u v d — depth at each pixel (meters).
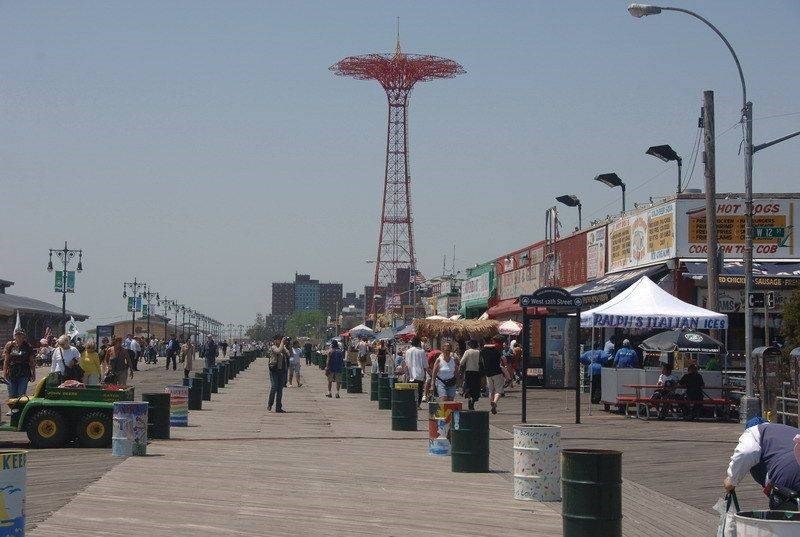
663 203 36.91
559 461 13.73
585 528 9.98
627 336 38.34
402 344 65.00
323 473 16.11
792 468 8.14
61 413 19.61
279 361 30.67
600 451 10.12
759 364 24.02
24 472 8.06
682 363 32.66
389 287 133.50
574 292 42.22
